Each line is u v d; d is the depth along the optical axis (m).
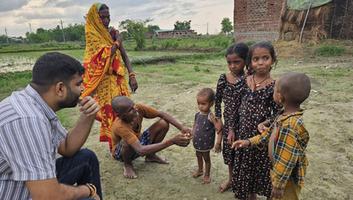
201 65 12.85
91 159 2.51
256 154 2.73
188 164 3.88
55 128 2.08
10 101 1.82
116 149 3.74
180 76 10.07
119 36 4.12
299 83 2.08
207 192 3.24
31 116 1.77
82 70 2.02
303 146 2.21
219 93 3.13
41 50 29.55
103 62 3.88
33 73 1.91
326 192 3.16
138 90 8.12
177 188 3.34
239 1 19.42
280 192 2.22
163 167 3.83
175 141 3.14
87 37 3.93
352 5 13.93
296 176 2.26
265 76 2.71
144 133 3.82
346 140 4.35
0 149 1.73
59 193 1.85
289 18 14.91
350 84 7.61
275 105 2.64
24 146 1.72
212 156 4.05
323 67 10.44
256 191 2.84
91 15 3.89
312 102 6.16
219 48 19.95
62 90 1.92
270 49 2.61
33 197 1.78
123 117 3.39
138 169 3.80
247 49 2.92
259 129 2.56
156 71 11.38
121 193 3.28
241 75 3.00
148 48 23.78
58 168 2.40
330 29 14.49
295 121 2.12
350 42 13.93
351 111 5.50
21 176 1.72
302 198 3.07
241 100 2.91
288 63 12.03
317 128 4.80
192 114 5.80
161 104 6.59
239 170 2.88
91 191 2.19
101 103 4.03
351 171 3.56
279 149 2.18
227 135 3.05
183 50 21.48
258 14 18.67
